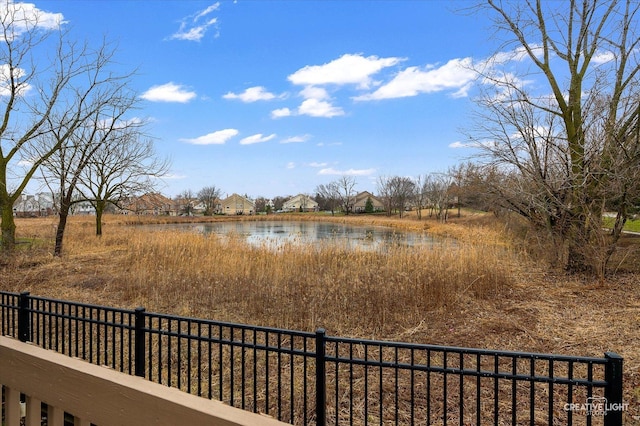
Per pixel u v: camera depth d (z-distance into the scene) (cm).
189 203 6794
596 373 387
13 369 156
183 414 118
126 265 1023
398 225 3534
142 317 286
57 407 141
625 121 769
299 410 330
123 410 128
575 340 477
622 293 679
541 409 322
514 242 1134
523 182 933
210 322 253
